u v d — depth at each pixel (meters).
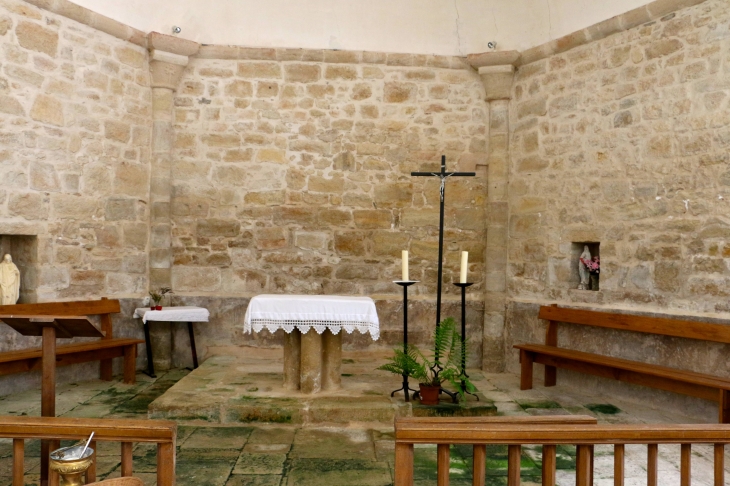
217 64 7.00
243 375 5.67
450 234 7.07
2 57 5.35
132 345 5.94
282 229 7.04
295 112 7.05
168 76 6.75
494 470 3.75
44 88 5.71
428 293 7.07
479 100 7.08
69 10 5.83
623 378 5.16
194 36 6.90
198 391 5.04
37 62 5.64
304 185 7.05
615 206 5.80
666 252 5.35
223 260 7.00
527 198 6.70
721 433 2.33
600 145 5.96
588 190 6.06
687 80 5.21
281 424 4.60
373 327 4.77
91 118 6.15
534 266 6.60
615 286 5.78
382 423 4.62
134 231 6.60
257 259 7.04
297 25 7.04
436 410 4.73
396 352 4.96
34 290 5.72
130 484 2.05
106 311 6.02
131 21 6.48
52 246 5.83
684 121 5.23
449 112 7.09
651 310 5.43
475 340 7.01
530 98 6.69
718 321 4.88
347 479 3.57
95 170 6.21
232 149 7.02
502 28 6.88
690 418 4.96
